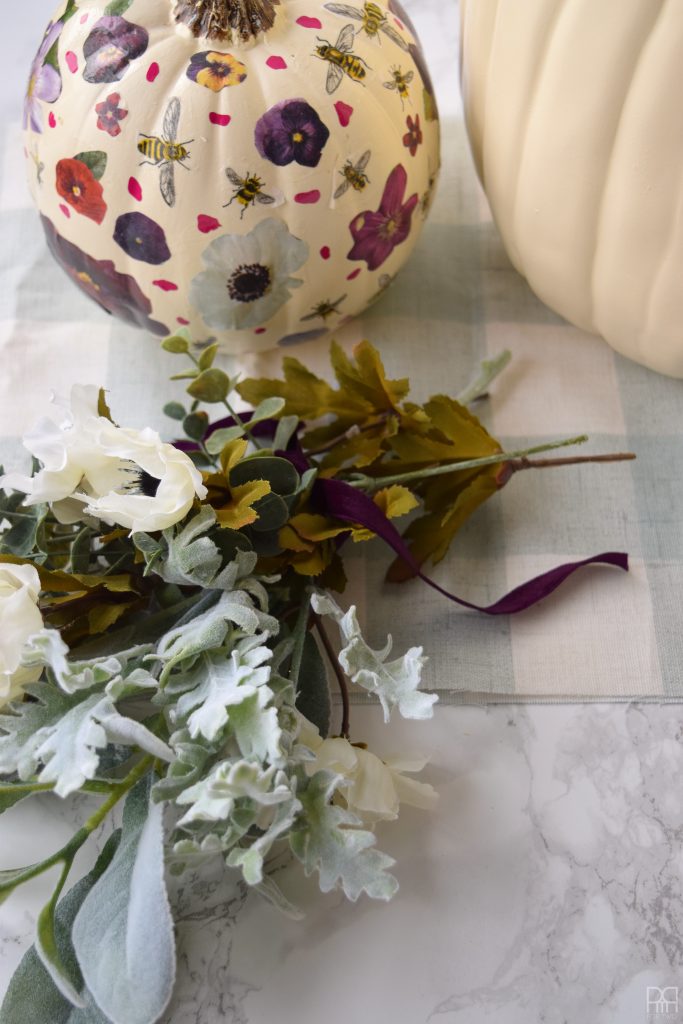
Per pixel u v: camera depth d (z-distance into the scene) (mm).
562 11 645
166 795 588
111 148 695
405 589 767
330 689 736
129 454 601
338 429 746
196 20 691
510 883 692
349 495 675
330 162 703
